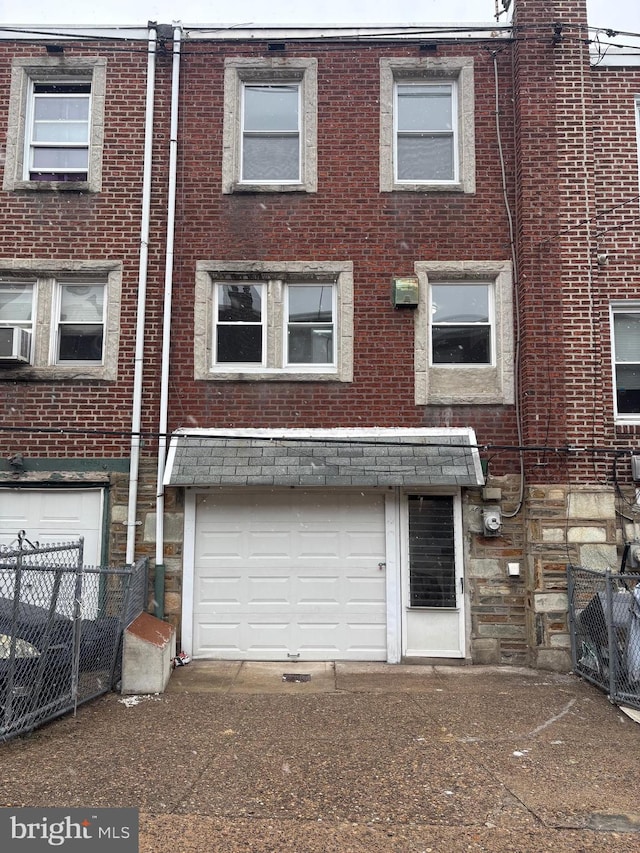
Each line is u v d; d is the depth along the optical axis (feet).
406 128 32.96
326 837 13.87
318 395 30.83
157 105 32.37
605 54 31.65
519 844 13.70
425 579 30.04
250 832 14.02
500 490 29.99
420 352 30.94
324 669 28.43
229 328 31.91
